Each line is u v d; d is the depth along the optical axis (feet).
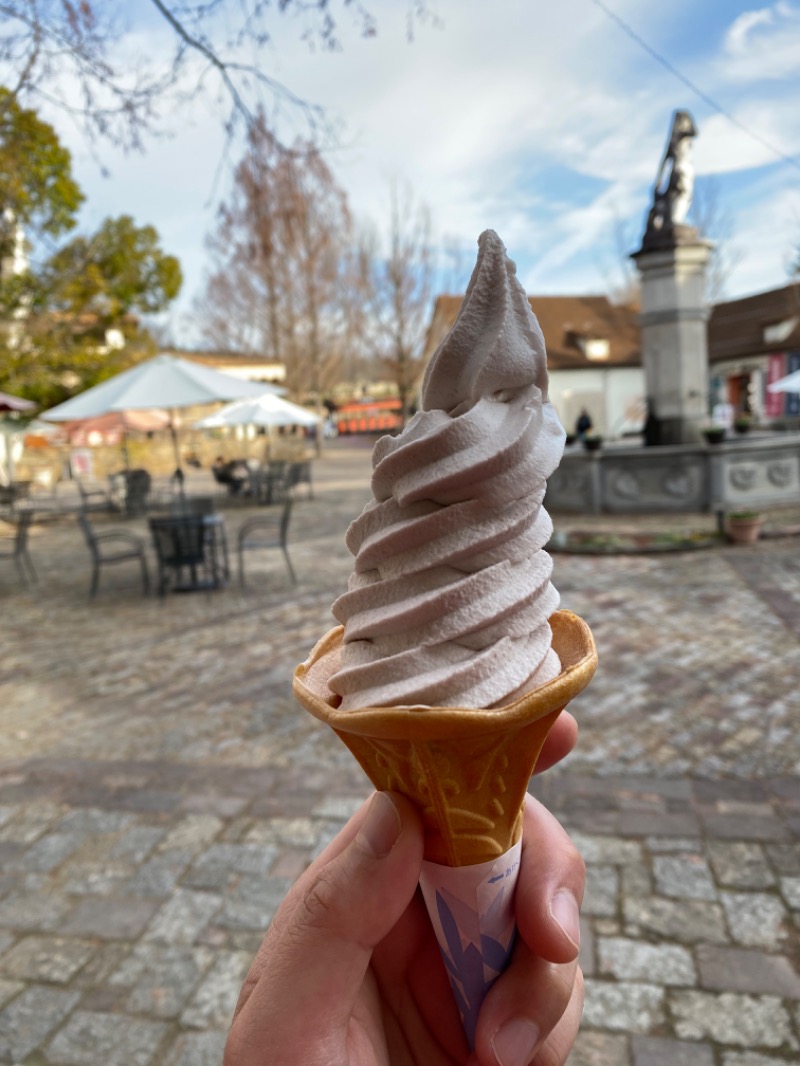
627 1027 8.34
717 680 18.38
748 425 54.85
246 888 11.14
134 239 68.39
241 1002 4.09
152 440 117.08
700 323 48.67
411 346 120.26
